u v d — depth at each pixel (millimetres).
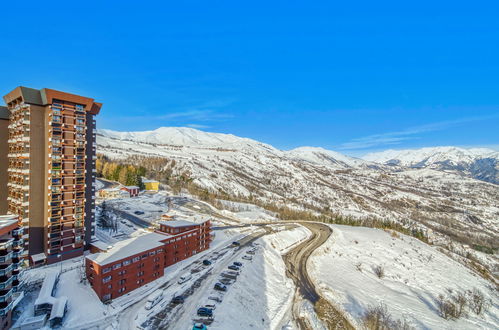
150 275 70188
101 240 93125
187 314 57062
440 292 94125
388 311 73938
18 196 72812
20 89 67875
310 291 81125
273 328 60281
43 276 65312
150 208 144625
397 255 123938
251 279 78562
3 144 78625
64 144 73062
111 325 51500
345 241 134125
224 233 121562
